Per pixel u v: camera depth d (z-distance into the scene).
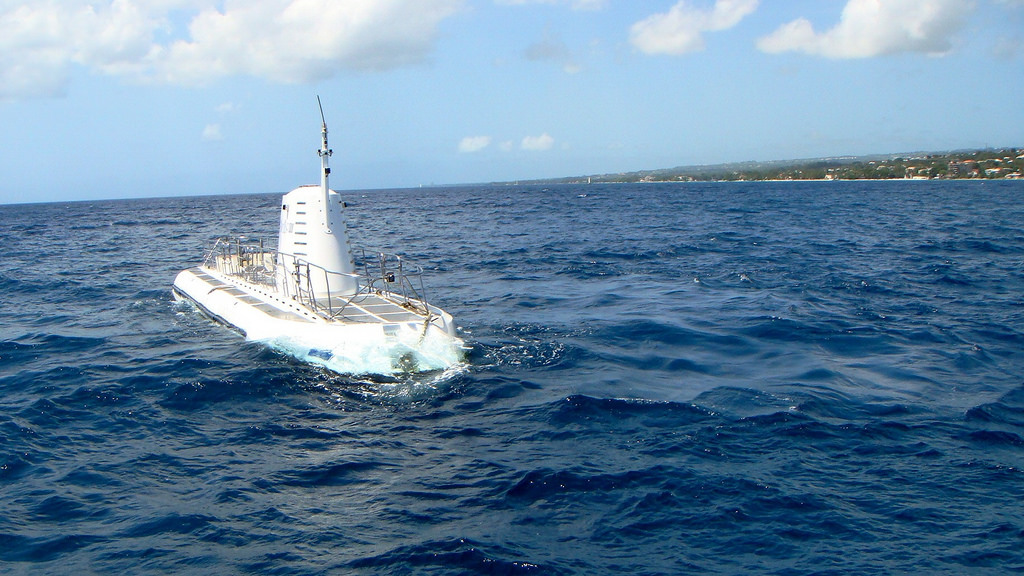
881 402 13.67
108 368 16.41
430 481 10.55
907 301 24.17
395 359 15.55
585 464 11.01
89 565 8.42
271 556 8.59
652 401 13.69
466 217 81.88
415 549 8.68
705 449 11.52
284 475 10.80
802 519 9.38
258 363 16.11
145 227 74.62
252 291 21.67
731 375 15.62
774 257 37.38
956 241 43.84
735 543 8.86
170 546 8.83
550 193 179.50
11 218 111.50
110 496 10.18
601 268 34.06
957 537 8.91
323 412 13.38
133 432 12.59
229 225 73.75
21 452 11.69
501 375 15.47
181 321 21.72
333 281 19.30
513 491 10.18
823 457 11.21
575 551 8.68
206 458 11.46
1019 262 34.19
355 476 10.75
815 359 16.80
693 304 23.84
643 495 10.02
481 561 8.41
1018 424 12.52
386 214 92.62
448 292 27.50
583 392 14.24
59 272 35.59
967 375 15.49
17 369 16.75
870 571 8.24
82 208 168.50
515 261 37.47
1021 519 9.29
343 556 8.59
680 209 88.12
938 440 11.83
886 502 9.79
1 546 8.84
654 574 8.20
